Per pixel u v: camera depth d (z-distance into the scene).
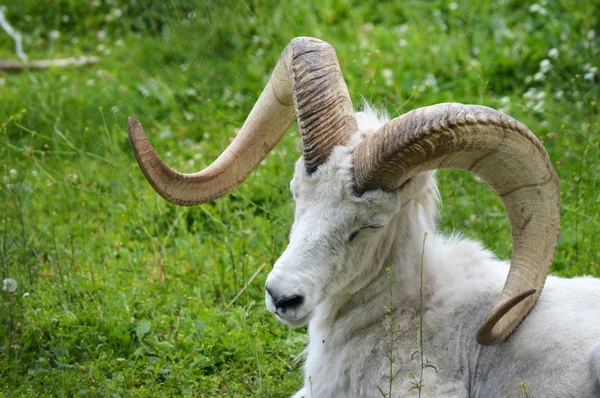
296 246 8.76
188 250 14.09
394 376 9.17
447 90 18.50
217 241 14.40
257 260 13.78
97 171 16.42
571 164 15.09
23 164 16.02
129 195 15.59
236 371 11.52
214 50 19.69
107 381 11.18
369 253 9.08
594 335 8.59
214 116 17.97
